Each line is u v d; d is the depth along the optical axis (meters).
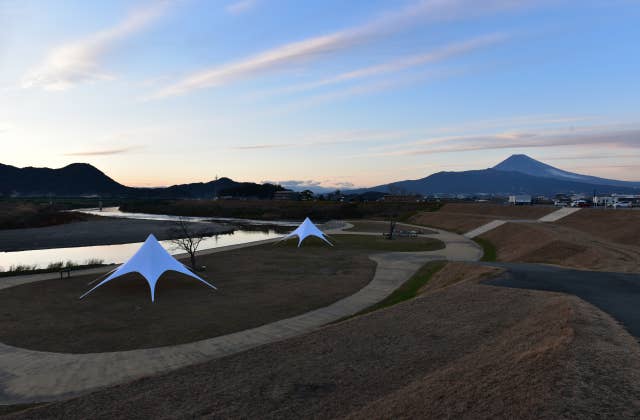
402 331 11.79
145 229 62.66
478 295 14.95
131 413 8.00
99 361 12.21
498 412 6.07
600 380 6.64
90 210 146.00
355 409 7.56
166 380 9.57
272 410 7.79
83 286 22.41
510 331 10.61
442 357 9.56
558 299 13.02
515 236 38.81
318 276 25.16
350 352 10.49
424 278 23.67
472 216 63.50
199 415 7.77
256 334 14.57
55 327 15.45
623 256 23.47
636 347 8.20
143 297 20.05
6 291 21.20
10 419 8.08
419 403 7.02
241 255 34.09
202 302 19.06
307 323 15.78
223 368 10.09
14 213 75.12
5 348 13.31
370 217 92.75
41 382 10.84
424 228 63.47
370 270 27.00
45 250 44.31
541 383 6.67
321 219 95.69
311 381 8.97
